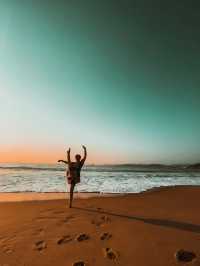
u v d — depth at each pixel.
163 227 5.89
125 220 6.48
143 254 4.39
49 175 27.97
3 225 5.98
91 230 5.62
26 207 8.06
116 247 4.69
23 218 6.63
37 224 6.07
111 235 5.30
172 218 6.74
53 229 5.68
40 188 14.28
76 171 8.05
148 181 22.22
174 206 8.44
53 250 4.55
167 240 5.02
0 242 4.92
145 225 6.04
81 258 4.25
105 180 21.92
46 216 6.85
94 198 9.99
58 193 12.06
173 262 4.11
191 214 7.25
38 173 33.34
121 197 10.23
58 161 8.06
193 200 9.65
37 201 9.24
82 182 19.06
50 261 4.13
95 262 4.11
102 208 8.01
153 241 4.97
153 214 7.21
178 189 12.77
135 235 5.31
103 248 4.64
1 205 8.34
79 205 8.48
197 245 4.75
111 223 6.19
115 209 7.87
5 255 4.35
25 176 25.52
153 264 4.04
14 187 14.72
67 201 9.29
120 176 29.62
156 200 9.58
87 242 4.92
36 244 4.82
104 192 12.98
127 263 4.07
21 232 5.48
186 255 4.33
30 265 4.00
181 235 5.32
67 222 6.27
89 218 6.66
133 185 17.64
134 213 7.32
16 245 4.77
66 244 4.82
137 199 9.77
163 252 4.46
